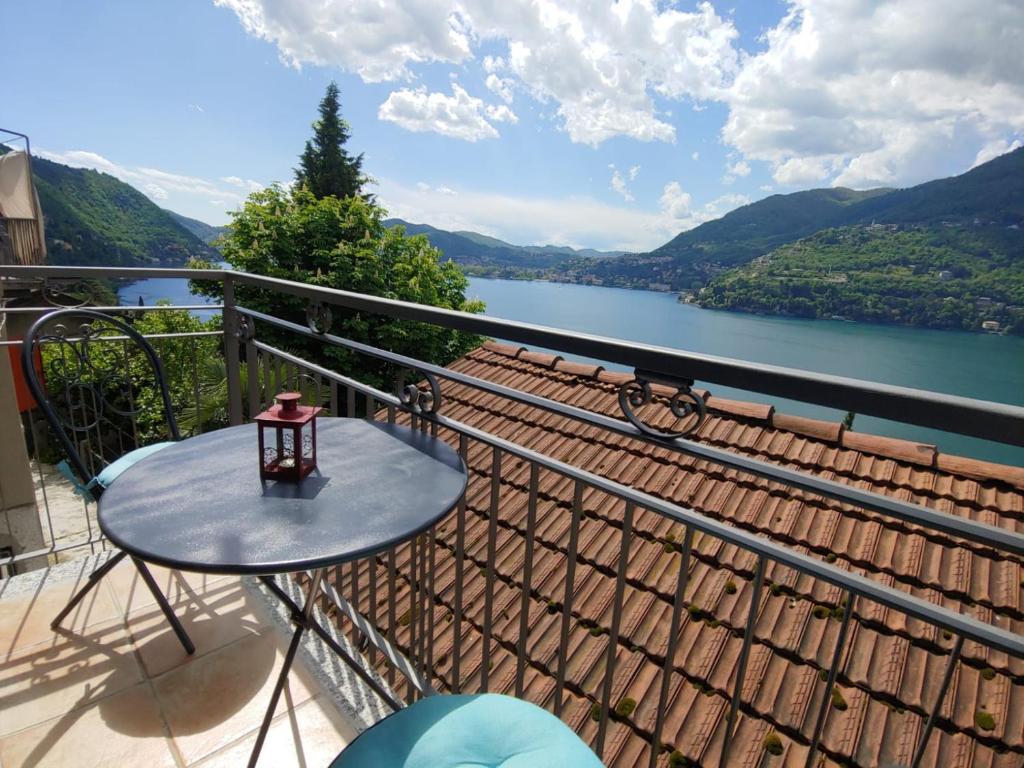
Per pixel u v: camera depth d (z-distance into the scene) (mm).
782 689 2551
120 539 870
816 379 764
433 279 16984
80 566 2053
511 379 5840
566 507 3883
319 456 1236
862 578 773
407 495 1056
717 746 2367
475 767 812
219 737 1406
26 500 5688
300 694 1553
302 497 1034
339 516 964
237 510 977
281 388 2162
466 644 3039
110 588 1939
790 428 4273
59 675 1564
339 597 1763
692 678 2656
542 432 4762
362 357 14039
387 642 1601
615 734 2484
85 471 1624
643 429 966
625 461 4254
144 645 1694
